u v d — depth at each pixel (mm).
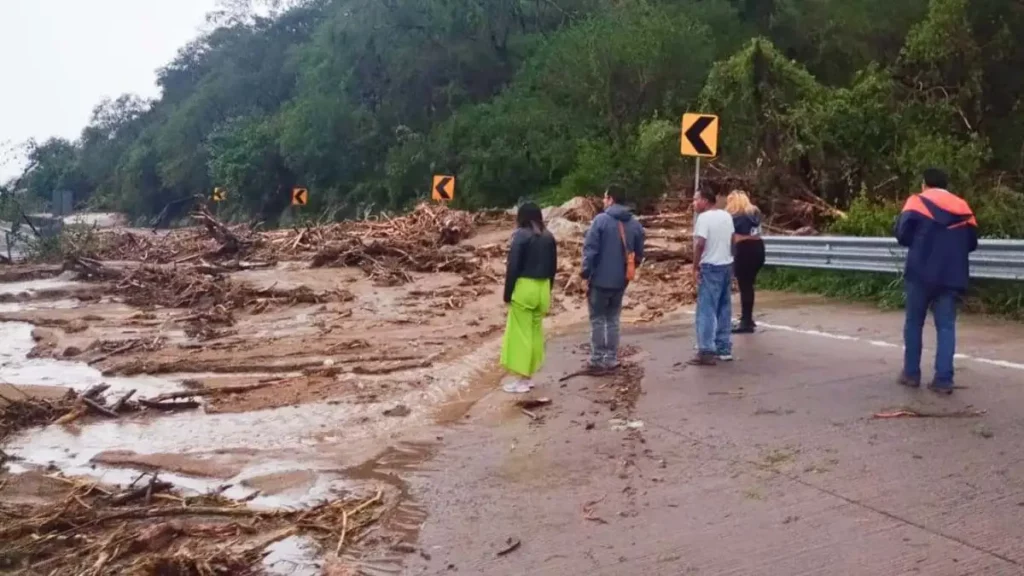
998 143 21641
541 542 5375
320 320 14438
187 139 78312
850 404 7734
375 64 53875
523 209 8922
